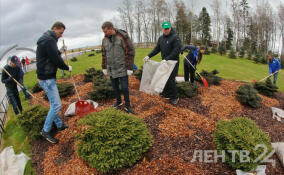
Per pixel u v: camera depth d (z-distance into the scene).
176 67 4.38
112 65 3.77
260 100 5.05
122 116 3.05
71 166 2.92
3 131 4.28
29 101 6.16
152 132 3.54
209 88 6.30
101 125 2.78
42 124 3.70
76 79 8.34
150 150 3.11
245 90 5.14
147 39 44.94
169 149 3.15
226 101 5.17
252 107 5.03
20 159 3.19
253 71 13.37
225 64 15.47
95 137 2.71
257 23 42.09
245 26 43.81
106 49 3.74
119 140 2.67
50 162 3.10
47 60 3.03
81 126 2.81
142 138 2.88
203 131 3.62
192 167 2.80
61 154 3.22
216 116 4.42
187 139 3.39
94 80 6.74
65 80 8.24
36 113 3.75
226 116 4.47
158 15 42.84
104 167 2.63
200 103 4.98
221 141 2.86
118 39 3.58
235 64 16.17
